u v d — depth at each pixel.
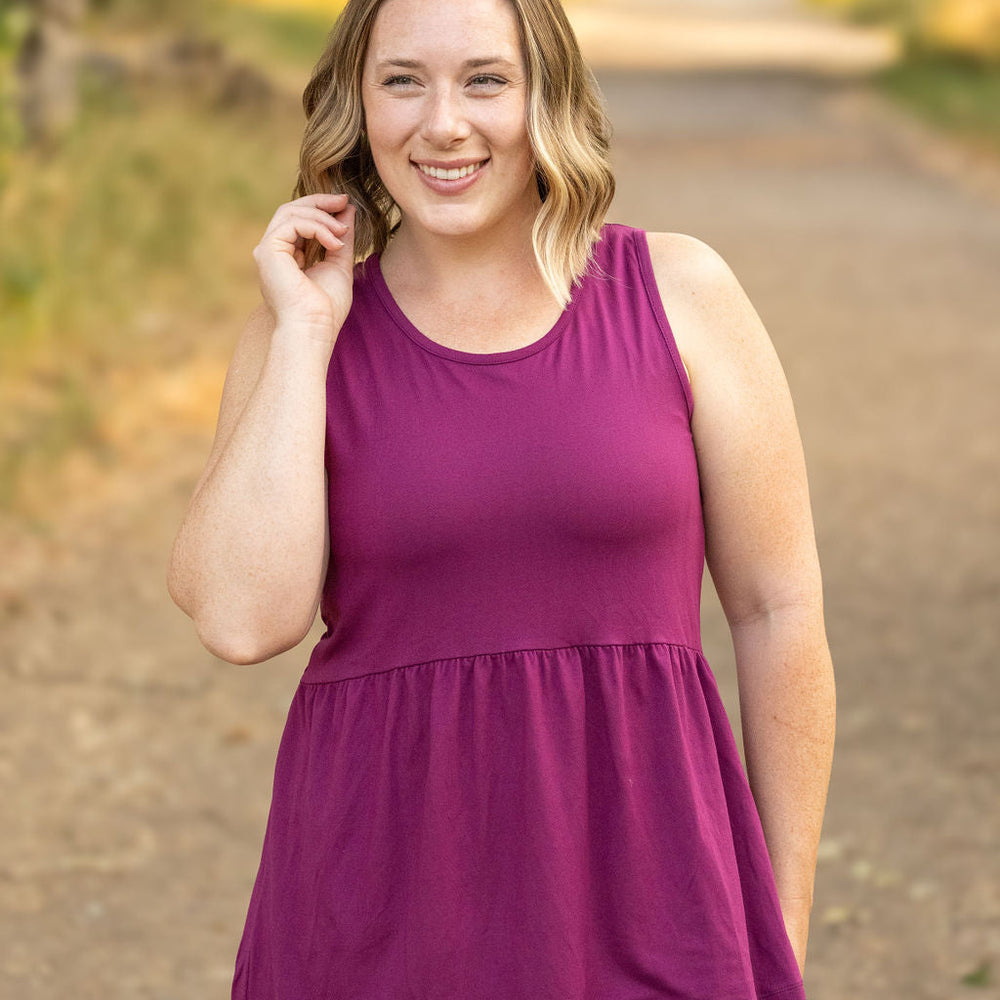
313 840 2.73
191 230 14.53
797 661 2.87
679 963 2.64
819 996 4.91
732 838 2.76
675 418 2.72
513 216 2.79
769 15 69.44
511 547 2.64
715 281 2.79
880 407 11.52
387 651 2.70
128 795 6.16
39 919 5.31
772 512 2.82
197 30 20.75
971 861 5.69
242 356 2.87
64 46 15.11
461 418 2.66
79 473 9.50
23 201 12.78
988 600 8.02
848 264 16.73
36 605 7.80
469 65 2.67
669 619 2.72
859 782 6.28
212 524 2.63
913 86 33.59
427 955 2.64
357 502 2.67
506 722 2.65
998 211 20.41
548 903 2.61
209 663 7.35
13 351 10.88
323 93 2.89
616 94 34.66
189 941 5.23
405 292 2.82
